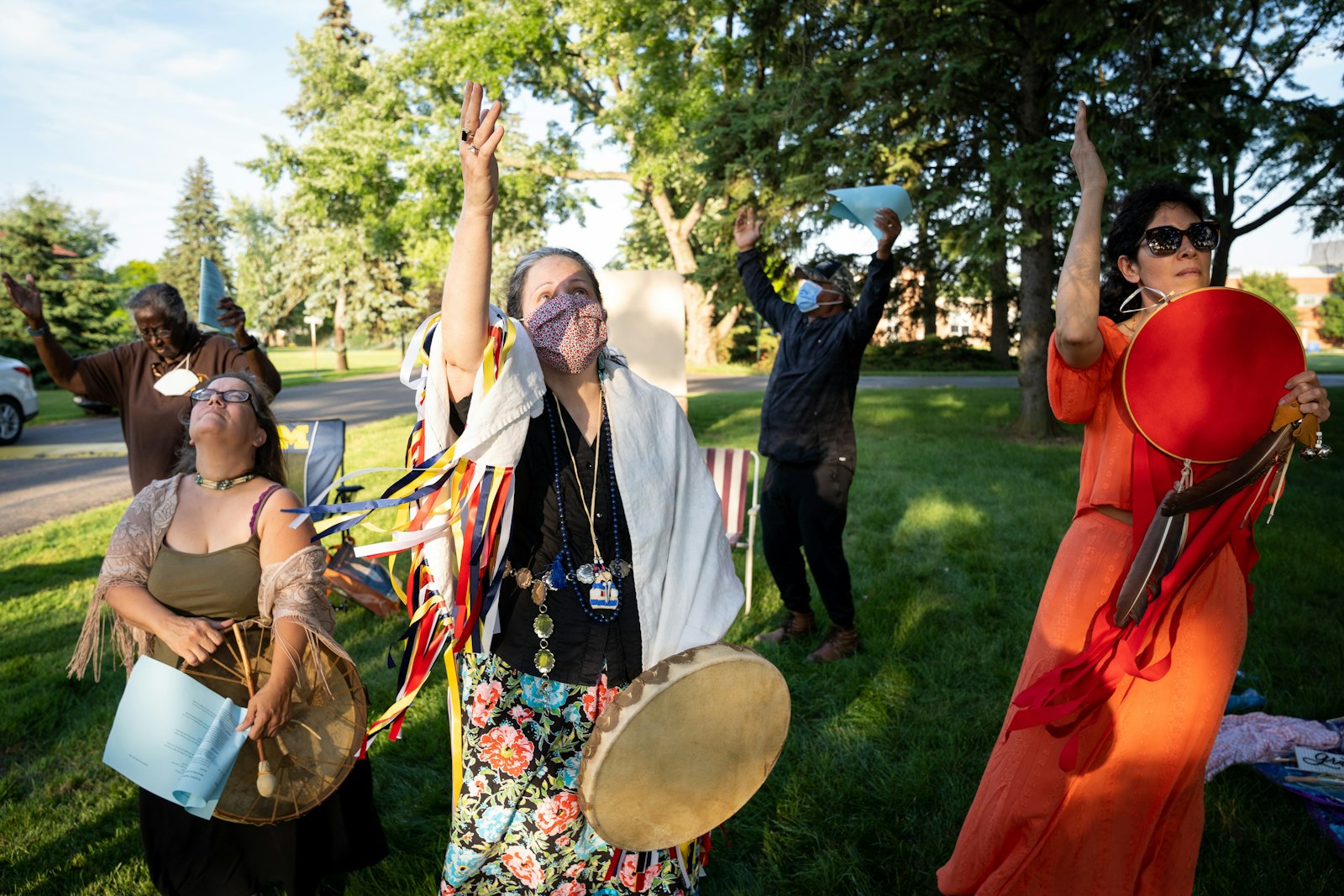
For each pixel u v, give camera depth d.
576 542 1.97
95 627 2.38
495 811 1.96
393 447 12.27
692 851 2.19
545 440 1.97
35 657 4.54
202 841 2.36
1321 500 7.95
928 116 12.92
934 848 2.82
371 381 31.80
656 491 2.01
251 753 2.28
